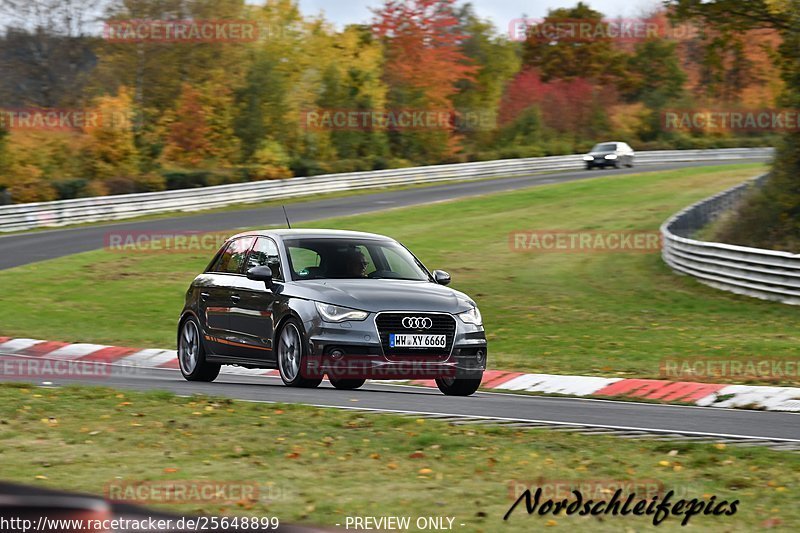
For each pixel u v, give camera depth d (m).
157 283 64.19
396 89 171.62
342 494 15.41
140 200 103.62
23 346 44.50
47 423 21.69
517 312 52.81
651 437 21.08
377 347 26.53
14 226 92.06
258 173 127.75
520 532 13.41
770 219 71.25
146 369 37.22
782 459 18.80
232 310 30.39
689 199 110.75
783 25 74.00
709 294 58.69
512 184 138.00
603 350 40.84
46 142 122.06
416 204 112.44
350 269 29.27
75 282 64.06
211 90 147.25
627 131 196.50
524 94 196.88
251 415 22.67
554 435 20.97
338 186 129.25
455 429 21.30
